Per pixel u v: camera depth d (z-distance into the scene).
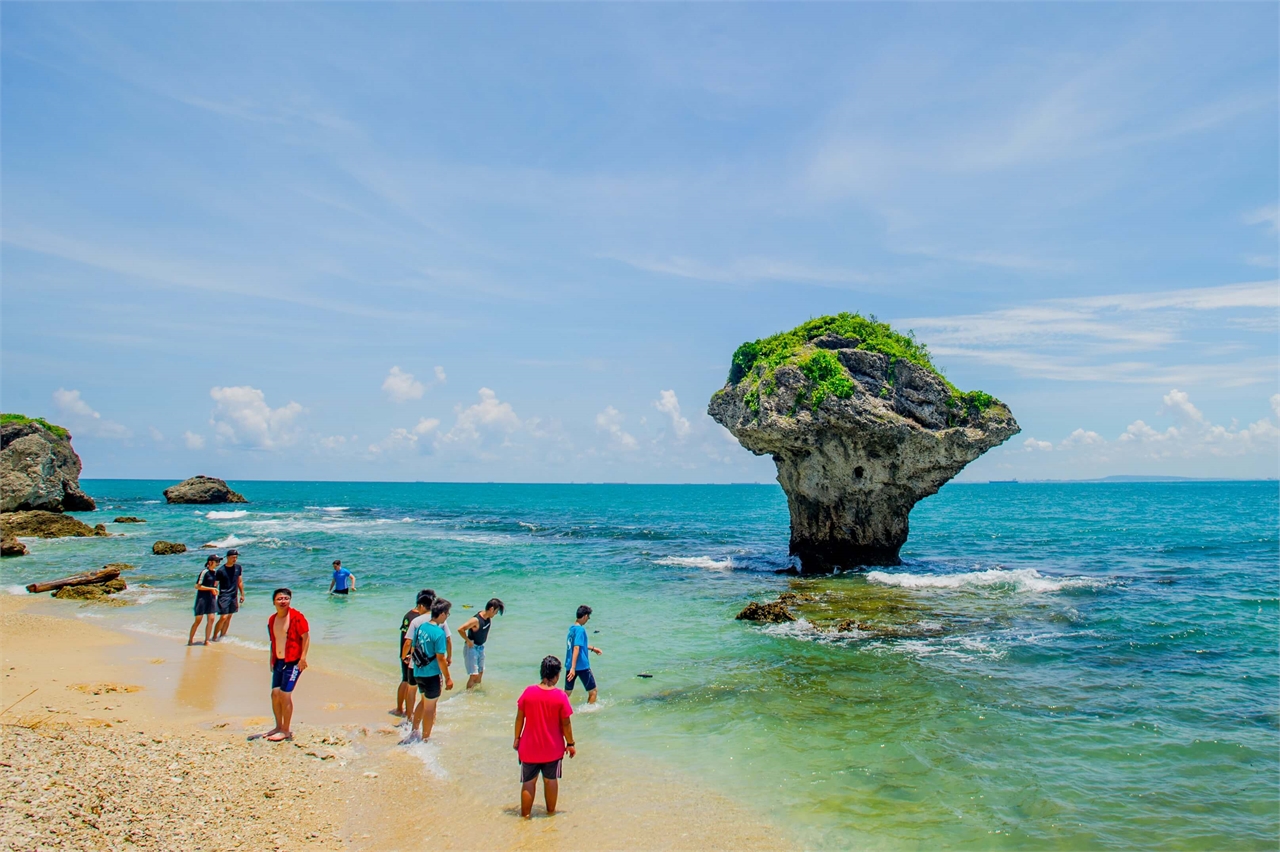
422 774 9.68
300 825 8.05
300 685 13.86
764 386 28.38
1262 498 136.25
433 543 43.44
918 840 8.08
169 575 29.66
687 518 77.12
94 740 9.94
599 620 20.22
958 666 15.24
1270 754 10.56
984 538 48.16
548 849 7.71
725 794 9.19
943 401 28.09
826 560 30.12
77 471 67.75
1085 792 9.33
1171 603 22.17
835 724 11.82
